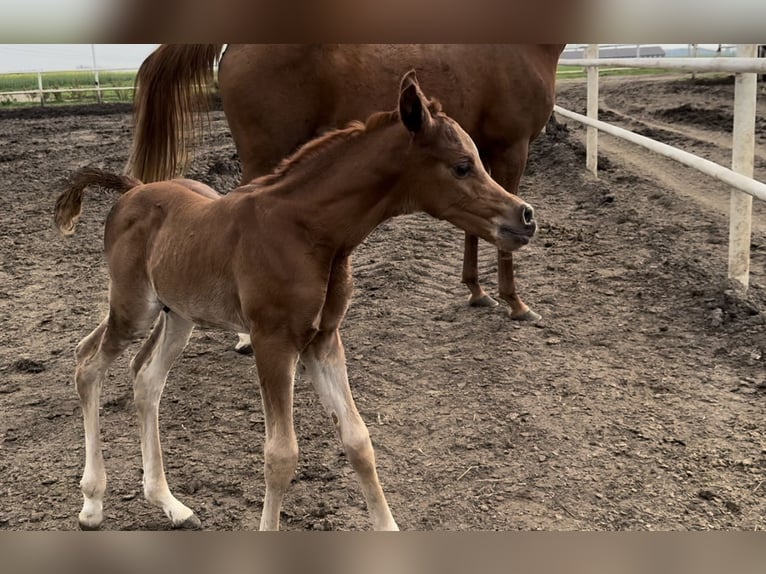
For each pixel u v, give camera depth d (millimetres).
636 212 7438
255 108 4484
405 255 6633
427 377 4348
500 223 2729
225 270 2729
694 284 5348
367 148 2693
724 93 15844
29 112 17328
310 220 2654
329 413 2814
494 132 5016
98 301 5941
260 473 3518
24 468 3625
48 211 8672
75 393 4383
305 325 2641
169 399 4258
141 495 3393
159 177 4586
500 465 3449
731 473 3314
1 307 5852
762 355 4301
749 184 4590
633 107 15180
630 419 3773
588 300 5359
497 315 5188
